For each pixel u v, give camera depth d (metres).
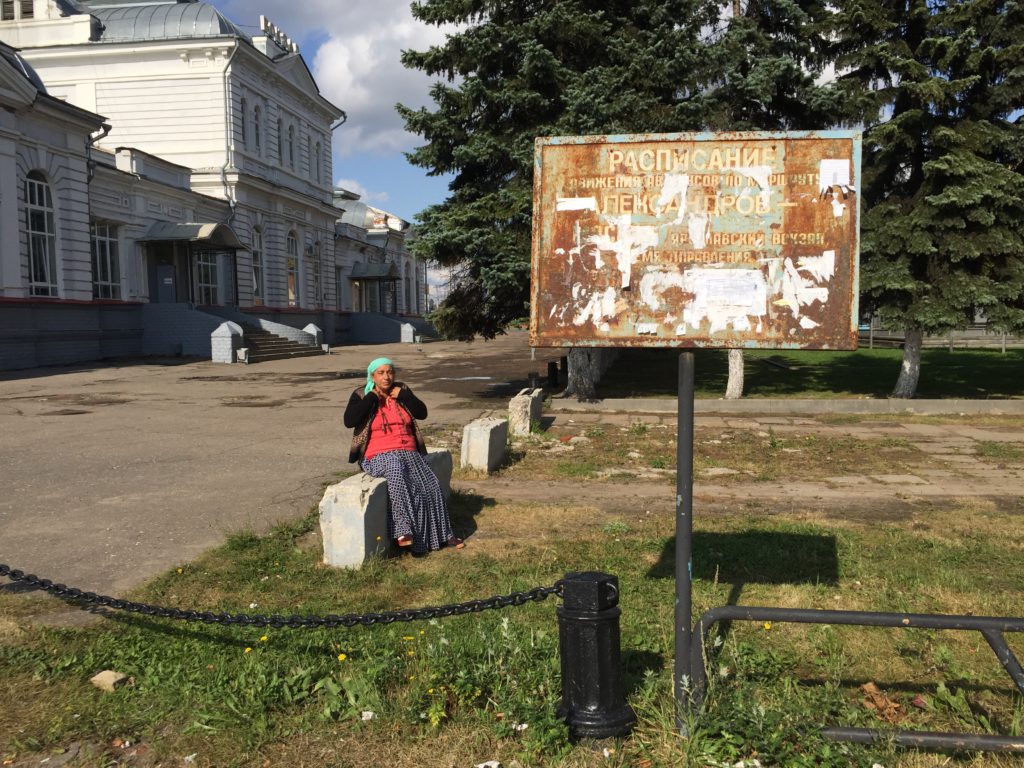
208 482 8.07
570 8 13.95
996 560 5.45
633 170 3.07
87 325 26.19
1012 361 24.20
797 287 2.99
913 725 3.19
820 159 2.98
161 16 36.25
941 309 13.77
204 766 2.93
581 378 15.26
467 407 14.88
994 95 13.88
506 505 7.00
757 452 10.16
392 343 48.06
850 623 2.83
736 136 3.01
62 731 3.13
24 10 36.38
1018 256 14.19
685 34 13.39
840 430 12.12
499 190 14.33
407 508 5.45
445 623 4.16
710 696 3.17
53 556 5.47
